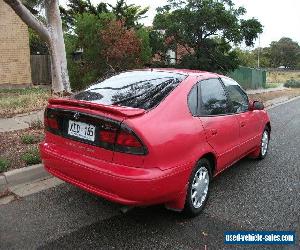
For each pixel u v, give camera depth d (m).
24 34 18.16
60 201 4.82
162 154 3.80
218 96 5.12
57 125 4.26
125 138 3.67
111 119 3.72
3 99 12.12
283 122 12.21
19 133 7.68
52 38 10.91
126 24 16.39
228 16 16.11
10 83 18.08
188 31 16.75
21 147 6.59
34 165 5.60
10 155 6.10
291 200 5.14
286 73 67.75
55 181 5.47
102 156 3.83
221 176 6.08
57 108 4.20
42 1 12.67
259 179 5.98
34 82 20.97
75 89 14.87
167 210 4.64
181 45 18.09
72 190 5.17
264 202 5.04
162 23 16.94
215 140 4.76
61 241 3.87
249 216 4.60
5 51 17.78
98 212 4.55
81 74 14.59
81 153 4.02
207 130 4.56
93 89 4.74
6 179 5.20
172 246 3.85
